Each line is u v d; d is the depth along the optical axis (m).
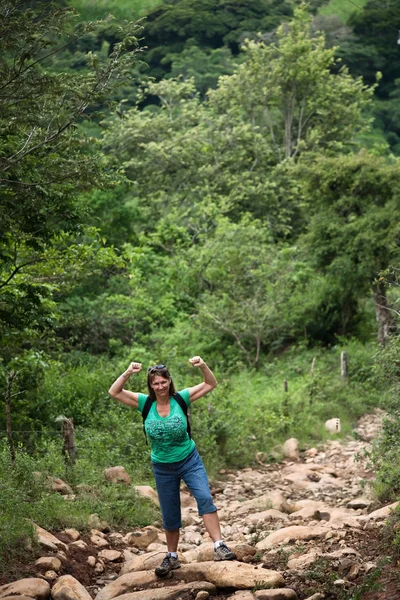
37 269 11.57
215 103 43.19
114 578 7.03
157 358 20.52
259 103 42.94
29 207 8.55
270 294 23.72
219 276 25.28
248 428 15.47
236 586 6.25
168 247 28.03
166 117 39.25
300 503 10.42
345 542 7.37
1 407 13.24
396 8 64.19
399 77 62.91
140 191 36.31
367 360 21.48
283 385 19.53
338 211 22.91
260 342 24.56
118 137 37.41
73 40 7.82
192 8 63.12
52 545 7.19
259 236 26.86
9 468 9.05
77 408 14.95
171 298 25.34
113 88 7.96
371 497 10.29
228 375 21.52
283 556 7.11
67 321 15.81
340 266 22.31
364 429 16.66
